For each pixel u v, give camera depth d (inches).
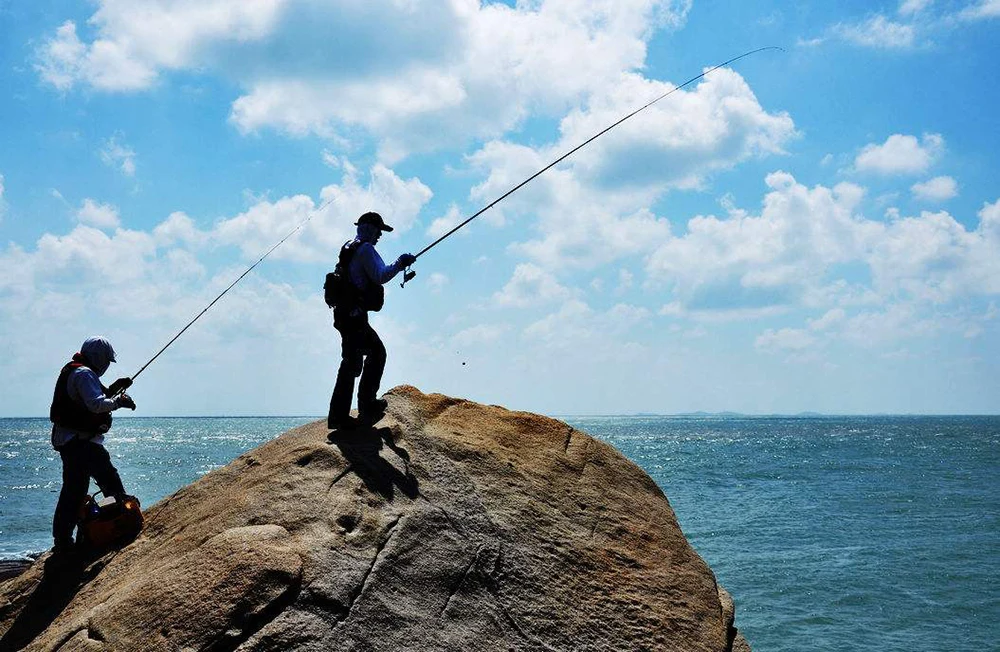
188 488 246.4
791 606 689.6
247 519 204.7
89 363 230.8
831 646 591.2
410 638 184.5
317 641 173.3
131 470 2091.5
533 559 220.5
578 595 217.2
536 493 246.5
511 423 280.5
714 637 225.5
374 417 259.3
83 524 227.0
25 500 1497.3
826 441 4084.6
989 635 613.3
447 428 264.8
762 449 3250.5
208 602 173.6
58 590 212.8
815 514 1221.1
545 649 199.8
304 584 182.5
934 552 901.8
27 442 4677.7
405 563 201.0
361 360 249.1
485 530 221.9
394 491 222.7
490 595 205.5
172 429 7303.2
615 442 3961.6
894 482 1742.1
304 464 227.1
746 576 791.7
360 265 246.1
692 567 247.3
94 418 225.1
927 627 633.6
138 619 174.6
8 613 209.6
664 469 2151.8
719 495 1497.3
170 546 208.7
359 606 184.1
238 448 3513.8
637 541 246.8
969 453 2886.3
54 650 175.9
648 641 213.3
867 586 749.3
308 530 199.6
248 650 167.8
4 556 847.7
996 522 1119.6
